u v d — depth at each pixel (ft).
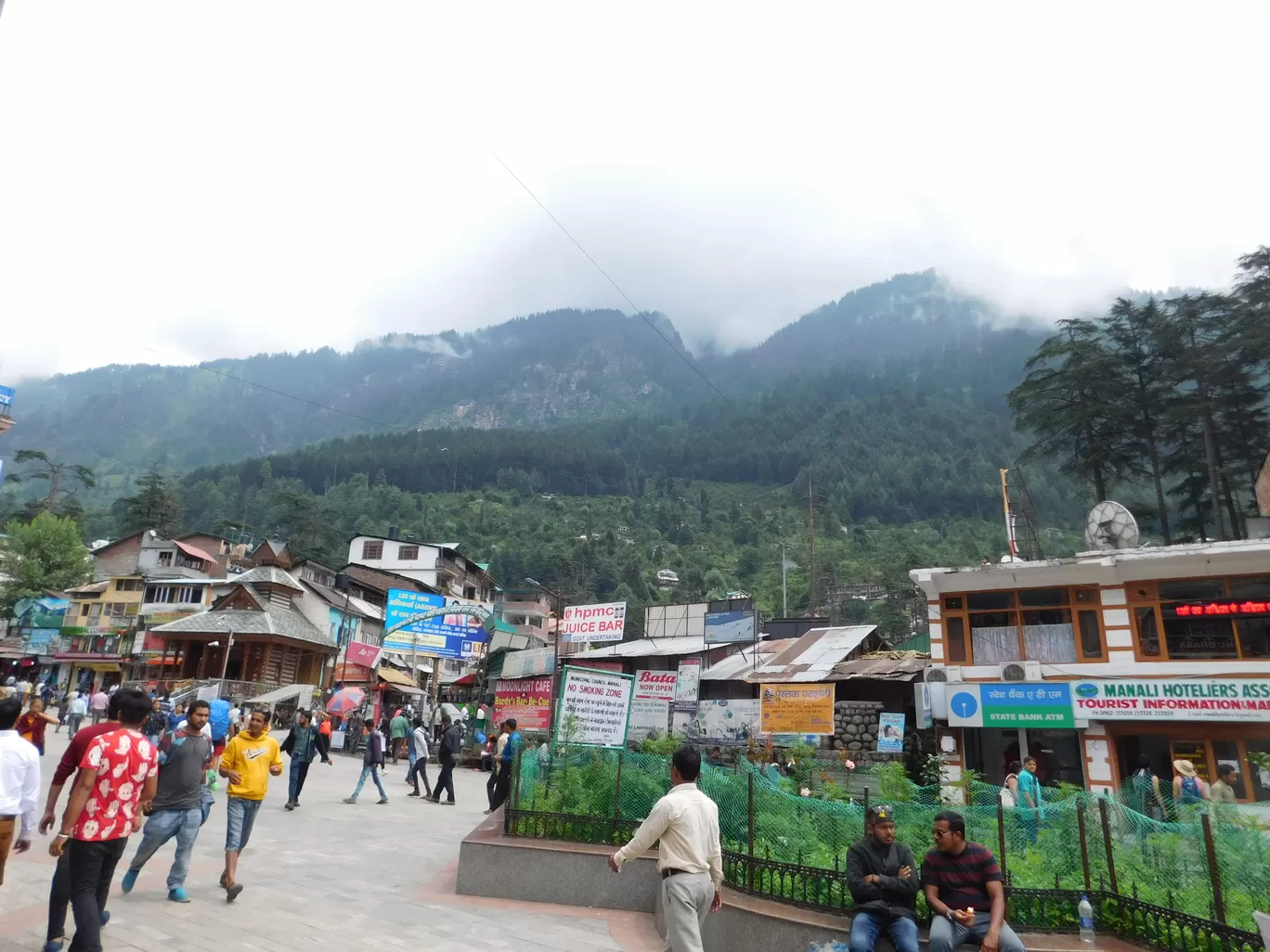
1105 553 63.26
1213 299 122.42
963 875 22.22
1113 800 27.25
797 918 23.48
